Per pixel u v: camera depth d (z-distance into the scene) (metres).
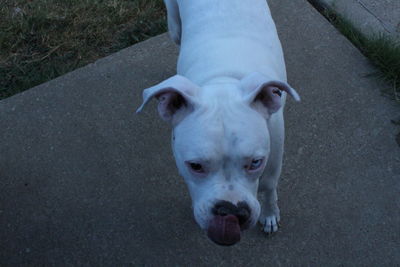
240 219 1.04
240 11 1.27
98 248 1.37
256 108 1.07
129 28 1.78
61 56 1.74
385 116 1.50
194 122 1.03
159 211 1.40
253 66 1.18
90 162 1.50
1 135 1.56
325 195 1.39
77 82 1.64
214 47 1.22
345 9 1.70
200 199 1.07
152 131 1.53
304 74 1.60
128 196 1.44
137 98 1.60
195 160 1.03
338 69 1.59
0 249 1.38
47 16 1.80
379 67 1.58
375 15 1.68
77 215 1.42
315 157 1.45
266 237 1.35
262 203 1.36
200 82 1.17
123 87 1.62
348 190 1.40
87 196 1.45
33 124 1.57
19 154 1.53
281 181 1.42
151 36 1.75
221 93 1.06
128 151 1.50
